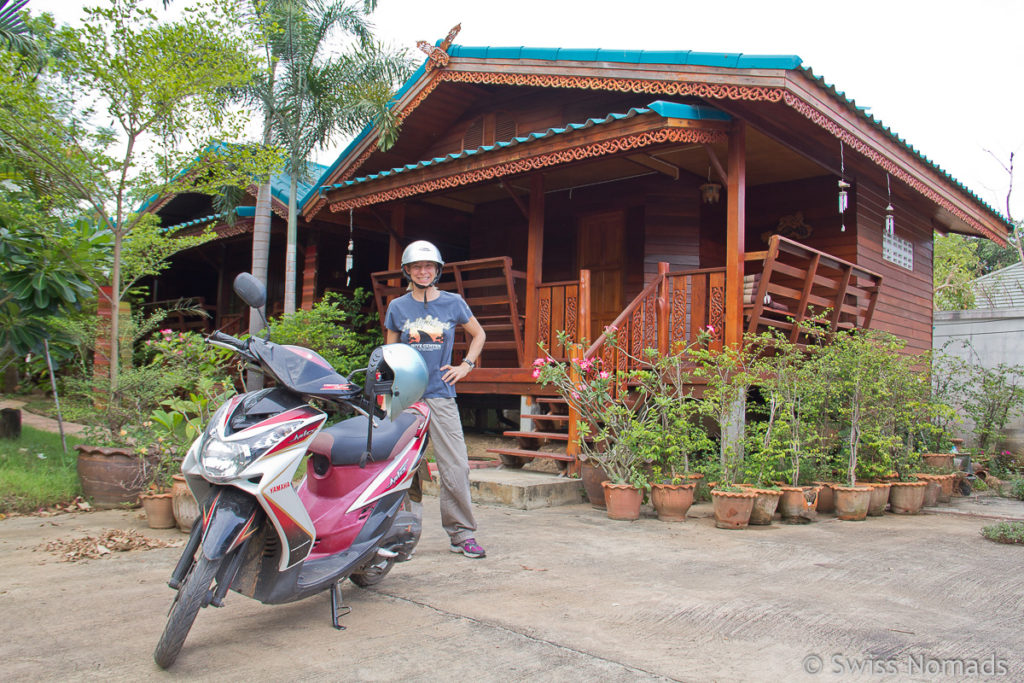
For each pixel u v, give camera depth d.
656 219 9.86
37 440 9.05
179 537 5.18
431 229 12.23
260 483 2.86
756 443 6.40
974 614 3.51
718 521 5.67
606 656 2.96
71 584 3.99
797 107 6.80
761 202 10.38
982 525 5.92
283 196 11.98
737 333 7.16
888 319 10.45
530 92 10.38
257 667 2.85
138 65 6.52
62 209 7.73
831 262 8.06
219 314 16.06
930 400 7.85
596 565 4.45
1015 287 18.28
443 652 3.01
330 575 3.29
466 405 11.34
